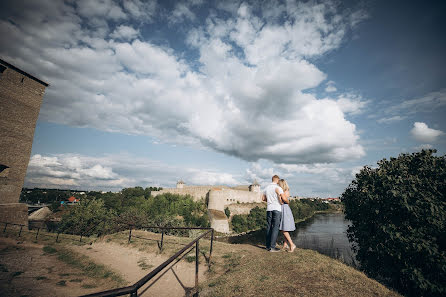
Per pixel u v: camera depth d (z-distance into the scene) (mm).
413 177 8250
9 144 22625
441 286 6281
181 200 70812
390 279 7992
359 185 9984
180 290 5473
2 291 5918
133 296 2080
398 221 7914
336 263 5637
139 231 13812
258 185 93750
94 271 7770
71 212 23656
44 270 8008
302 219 82875
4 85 22391
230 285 4461
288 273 4809
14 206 21703
